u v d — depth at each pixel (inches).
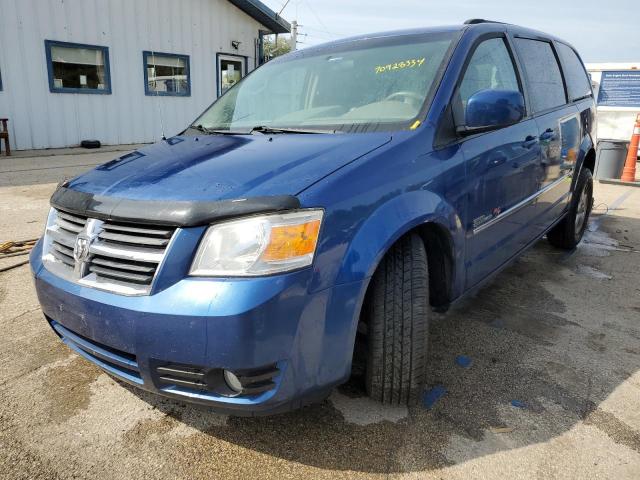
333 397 96.7
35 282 88.3
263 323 68.3
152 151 103.5
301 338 72.0
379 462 80.7
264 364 69.7
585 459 81.5
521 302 144.9
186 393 74.0
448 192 95.4
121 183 84.4
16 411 92.4
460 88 105.8
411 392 90.2
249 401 72.2
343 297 75.3
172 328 69.5
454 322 131.3
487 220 111.1
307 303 71.7
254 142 99.0
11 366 107.1
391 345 86.7
